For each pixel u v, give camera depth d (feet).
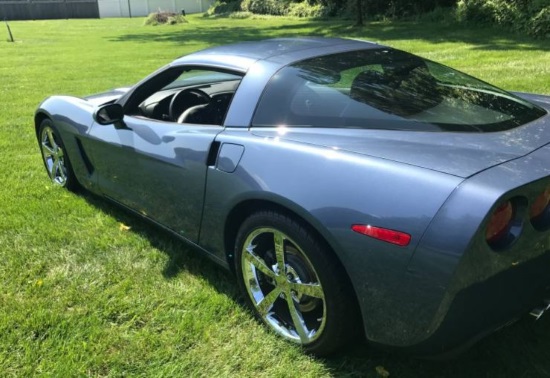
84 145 12.41
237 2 136.26
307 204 6.96
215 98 9.99
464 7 64.39
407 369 7.59
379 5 84.43
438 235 5.93
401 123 7.56
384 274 6.38
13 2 164.76
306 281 7.52
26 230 12.21
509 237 6.05
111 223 12.51
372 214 6.42
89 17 177.88
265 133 8.19
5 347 8.18
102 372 7.68
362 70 8.89
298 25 87.66
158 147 9.82
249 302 8.71
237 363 7.80
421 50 45.19
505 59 36.17
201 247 9.59
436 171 6.33
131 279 10.07
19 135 20.95
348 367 7.66
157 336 8.41
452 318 6.11
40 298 9.48
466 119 7.70
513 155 6.61
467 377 7.38
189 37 78.33
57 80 38.01
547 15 49.34
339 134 7.61
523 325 8.40
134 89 11.10
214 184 8.54
